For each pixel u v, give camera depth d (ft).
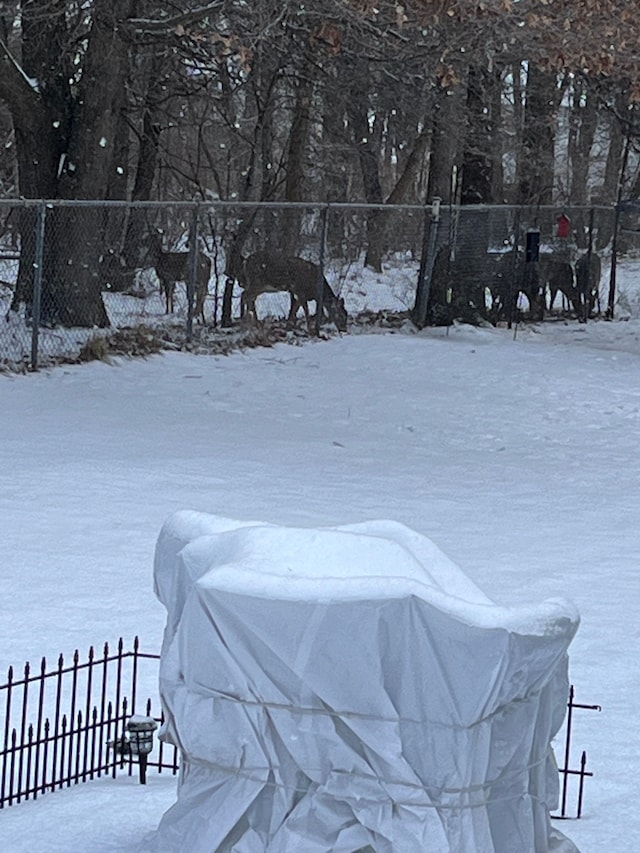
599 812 23.84
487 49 85.71
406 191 159.53
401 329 99.81
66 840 20.01
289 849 17.19
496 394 79.30
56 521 45.06
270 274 90.84
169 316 88.33
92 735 25.45
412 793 16.97
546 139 127.24
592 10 86.33
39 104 84.02
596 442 68.74
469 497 53.93
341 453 61.21
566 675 18.83
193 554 18.88
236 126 134.41
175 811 17.99
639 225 134.00
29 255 81.97
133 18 84.17
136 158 141.79
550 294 118.42
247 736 17.40
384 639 16.76
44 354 76.79
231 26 83.97
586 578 42.24
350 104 110.32
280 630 16.89
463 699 16.81
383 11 85.10
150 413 66.59
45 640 33.19
